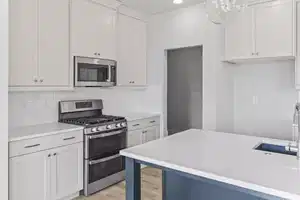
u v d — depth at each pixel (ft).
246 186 4.23
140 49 14.19
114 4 11.97
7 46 7.40
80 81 10.61
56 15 9.66
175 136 7.87
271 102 12.39
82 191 10.01
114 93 13.91
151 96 14.88
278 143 6.85
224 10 7.79
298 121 5.70
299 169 4.86
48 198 8.69
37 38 9.08
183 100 14.47
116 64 12.39
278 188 3.98
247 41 11.16
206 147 6.51
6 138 7.40
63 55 9.97
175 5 12.67
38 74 9.15
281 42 10.37
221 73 12.32
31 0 8.87
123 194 10.21
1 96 7.27
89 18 10.92
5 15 7.33
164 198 7.20
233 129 13.51
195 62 13.87
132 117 12.85
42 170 8.50
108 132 10.89
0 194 7.29
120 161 11.51
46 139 8.60
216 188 6.01
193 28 12.88
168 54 14.79
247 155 5.79
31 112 10.20
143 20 14.24
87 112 12.32
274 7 10.50
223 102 12.54
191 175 5.03
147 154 5.88
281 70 12.03
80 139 9.79
